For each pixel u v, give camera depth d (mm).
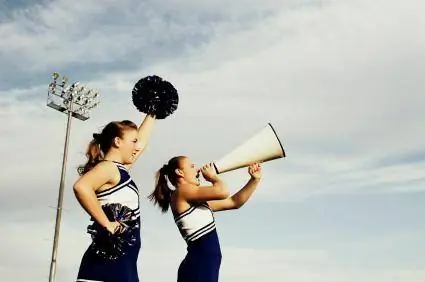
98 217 4230
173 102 5969
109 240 4242
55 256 26031
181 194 5930
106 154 4742
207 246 5836
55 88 28469
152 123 5918
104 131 4789
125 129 4762
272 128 6074
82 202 4238
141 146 5719
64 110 28703
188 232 5875
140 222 4582
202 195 5812
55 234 26172
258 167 6219
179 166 6020
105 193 4414
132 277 4410
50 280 25594
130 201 4488
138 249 4500
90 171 4352
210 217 5992
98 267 4285
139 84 5949
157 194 6191
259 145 6043
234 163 6000
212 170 5910
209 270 5742
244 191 6277
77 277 4348
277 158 6102
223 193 5793
